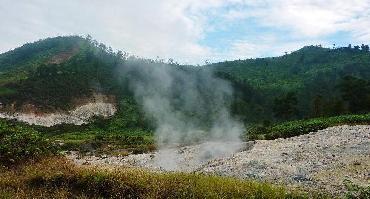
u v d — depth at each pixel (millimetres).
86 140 59844
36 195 14625
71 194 14828
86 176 15812
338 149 25062
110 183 15234
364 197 14195
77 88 118938
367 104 71000
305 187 16797
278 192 14328
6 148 19719
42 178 16172
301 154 24703
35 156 20078
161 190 14297
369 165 20203
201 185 14602
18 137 21094
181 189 14156
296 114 84188
